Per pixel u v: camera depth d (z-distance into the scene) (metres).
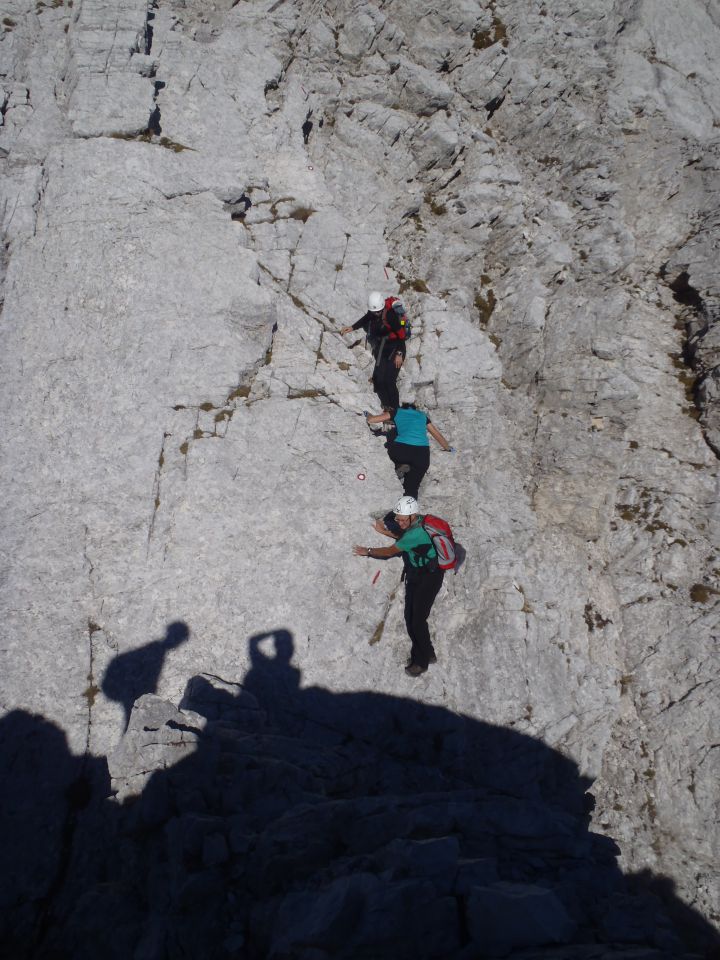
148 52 9.52
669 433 10.08
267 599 7.21
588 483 9.37
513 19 11.43
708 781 7.86
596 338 9.67
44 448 7.37
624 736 8.27
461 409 9.22
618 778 8.09
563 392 9.60
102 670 6.61
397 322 8.59
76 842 5.80
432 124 10.70
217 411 7.95
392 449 8.10
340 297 9.35
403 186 10.89
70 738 6.29
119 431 7.57
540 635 8.09
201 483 7.53
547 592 8.61
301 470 7.88
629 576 9.15
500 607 7.94
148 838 5.48
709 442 9.95
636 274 11.94
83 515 7.16
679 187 12.19
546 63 11.73
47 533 7.01
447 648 7.76
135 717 5.79
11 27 9.21
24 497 7.12
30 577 6.80
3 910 5.45
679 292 11.73
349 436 8.23
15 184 8.45
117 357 7.84
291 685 6.96
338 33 10.81
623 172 12.12
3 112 8.74
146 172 8.64
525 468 9.45
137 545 7.14
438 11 11.09
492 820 5.45
